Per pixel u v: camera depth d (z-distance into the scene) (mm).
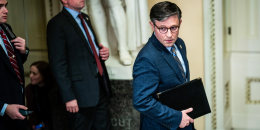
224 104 4184
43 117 3750
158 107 2314
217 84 4039
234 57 4723
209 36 3936
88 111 3602
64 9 3477
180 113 2342
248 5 4555
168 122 2340
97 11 4035
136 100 2352
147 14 3934
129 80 4043
